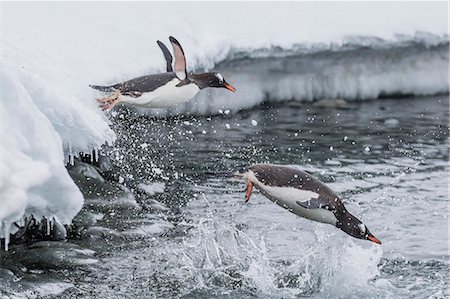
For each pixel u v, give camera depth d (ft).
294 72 64.03
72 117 35.65
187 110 58.13
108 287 31.65
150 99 34.04
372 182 46.39
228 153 50.49
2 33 41.86
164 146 50.42
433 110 64.13
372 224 39.75
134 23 55.83
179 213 40.11
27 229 34.58
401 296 32.48
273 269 34.40
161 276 33.04
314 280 33.60
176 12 59.36
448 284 33.45
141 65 52.08
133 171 44.88
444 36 66.64
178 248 35.63
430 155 52.24
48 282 31.24
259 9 63.57
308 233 38.42
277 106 62.90
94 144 36.96
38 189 30.66
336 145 53.72
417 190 45.11
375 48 64.75
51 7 54.08
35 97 34.24
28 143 30.25
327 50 62.75
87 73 47.98
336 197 32.50
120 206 39.32
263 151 51.42
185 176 45.60
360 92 66.39
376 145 54.13
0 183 28.50
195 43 57.26
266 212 41.01
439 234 38.63
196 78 35.22
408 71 68.44
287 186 32.17
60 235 35.19
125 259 34.14
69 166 40.70
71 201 31.45
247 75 61.98
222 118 58.59
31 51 41.93
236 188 44.37
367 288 33.12
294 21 63.21
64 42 50.65
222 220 39.58
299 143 53.78
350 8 66.54
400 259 35.68
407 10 67.77
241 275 33.76
